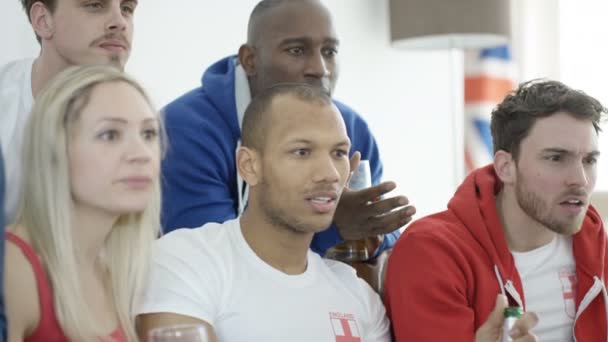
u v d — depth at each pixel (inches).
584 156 80.0
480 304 77.7
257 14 93.4
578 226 79.7
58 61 76.5
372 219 75.7
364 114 163.0
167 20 126.9
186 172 85.9
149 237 60.2
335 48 94.4
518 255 82.2
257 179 65.7
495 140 83.7
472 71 177.5
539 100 80.3
